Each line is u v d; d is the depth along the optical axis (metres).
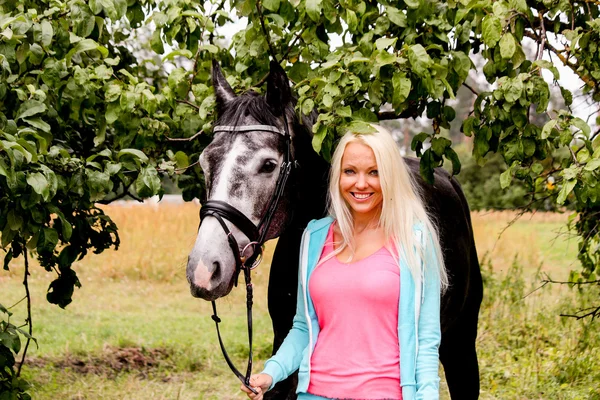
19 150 2.64
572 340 6.40
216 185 2.56
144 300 10.46
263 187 2.62
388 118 3.47
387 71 2.82
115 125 3.29
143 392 5.69
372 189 2.48
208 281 2.41
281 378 2.51
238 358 7.03
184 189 4.02
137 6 3.50
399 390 2.34
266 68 3.40
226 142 2.63
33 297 10.05
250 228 2.57
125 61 4.50
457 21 2.93
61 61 3.02
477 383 4.21
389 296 2.35
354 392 2.34
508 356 6.31
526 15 2.89
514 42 2.76
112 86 3.14
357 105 3.07
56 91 3.14
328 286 2.41
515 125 2.92
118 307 9.84
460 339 4.12
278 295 3.25
